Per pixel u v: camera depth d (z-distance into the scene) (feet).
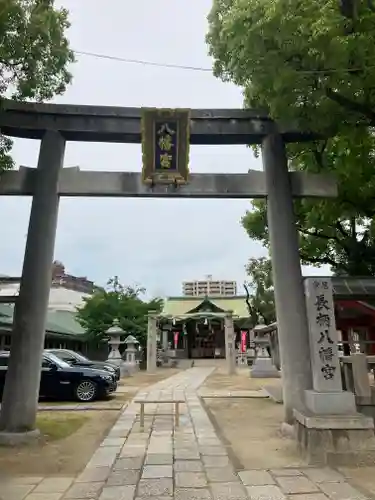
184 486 17.26
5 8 20.72
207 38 30.30
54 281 137.49
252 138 30.30
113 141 30.09
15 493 16.63
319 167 33.24
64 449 24.09
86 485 17.57
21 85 25.96
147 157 28.27
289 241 28.53
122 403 44.04
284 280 27.99
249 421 33.58
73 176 28.40
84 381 45.91
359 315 35.24
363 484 17.26
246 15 23.30
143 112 27.76
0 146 26.43
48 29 25.26
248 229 48.47
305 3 21.59
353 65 21.27
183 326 142.41
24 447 24.18
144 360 117.80
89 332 105.70
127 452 23.31
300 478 18.15
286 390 27.12
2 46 22.58
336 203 35.88
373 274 41.27
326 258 46.93
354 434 20.57
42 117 28.58
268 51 22.74
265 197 29.76
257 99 28.63
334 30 20.31
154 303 120.98
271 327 72.90
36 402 25.84
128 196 28.71
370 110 23.11
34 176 28.35
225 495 16.14
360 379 28.04
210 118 29.35
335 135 28.45
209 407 41.68
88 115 28.71
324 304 24.23
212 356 140.87
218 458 21.83
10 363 25.63
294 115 24.56
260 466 20.17
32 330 25.90
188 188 28.89
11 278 28.78
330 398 22.22
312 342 23.82
